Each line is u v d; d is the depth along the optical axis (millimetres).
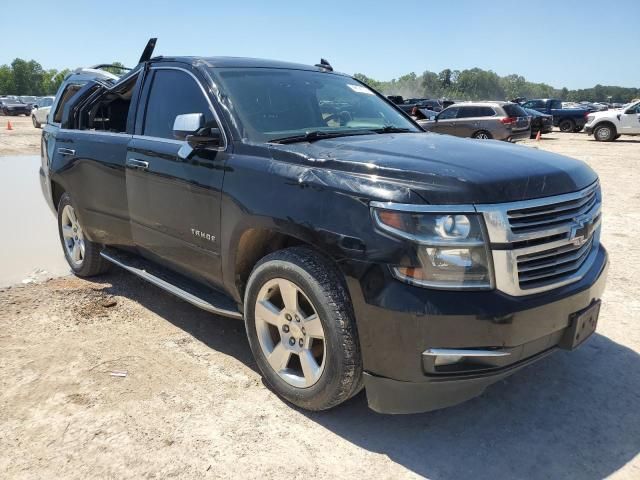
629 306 4719
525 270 2666
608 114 23688
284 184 3049
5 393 3326
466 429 3061
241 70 4012
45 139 5750
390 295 2602
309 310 3061
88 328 4254
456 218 2561
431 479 2664
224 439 2936
